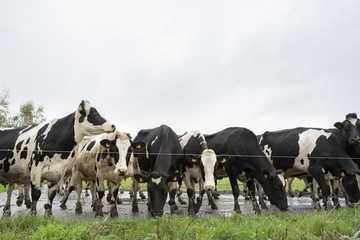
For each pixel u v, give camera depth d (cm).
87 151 795
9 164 685
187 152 888
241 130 858
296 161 940
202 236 417
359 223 534
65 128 673
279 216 603
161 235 434
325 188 855
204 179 721
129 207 924
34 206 632
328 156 864
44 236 405
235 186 816
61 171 666
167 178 682
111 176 738
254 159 806
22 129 724
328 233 464
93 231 439
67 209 861
